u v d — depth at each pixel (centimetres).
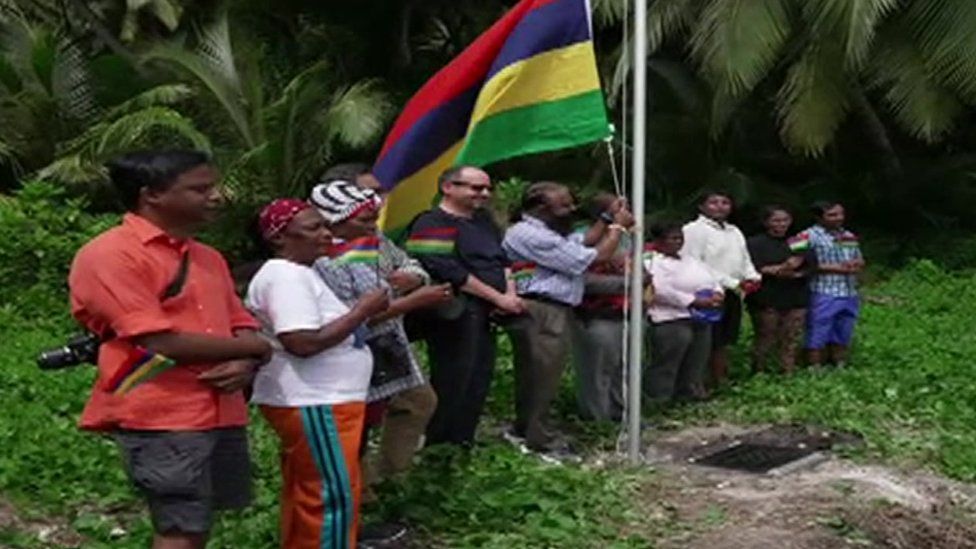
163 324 435
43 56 1812
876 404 994
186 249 454
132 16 2088
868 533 686
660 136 1912
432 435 790
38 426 816
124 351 443
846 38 1628
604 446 864
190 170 447
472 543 636
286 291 524
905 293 1605
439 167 788
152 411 445
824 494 741
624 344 865
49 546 628
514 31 768
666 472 797
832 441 883
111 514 680
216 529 628
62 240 1333
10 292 1305
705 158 1920
